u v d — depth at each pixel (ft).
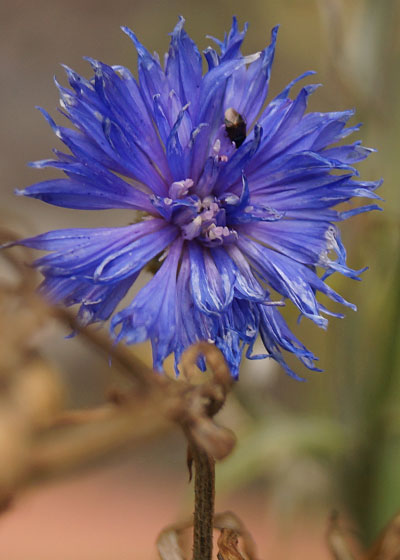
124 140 0.57
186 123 0.58
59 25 1.53
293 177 0.58
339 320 0.76
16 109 1.44
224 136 0.58
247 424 0.75
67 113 0.57
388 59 0.76
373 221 0.73
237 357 0.56
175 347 0.56
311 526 1.00
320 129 0.58
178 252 0.58
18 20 1.53
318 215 0.59
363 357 0.76
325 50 0.77
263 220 0.58
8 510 0.47
